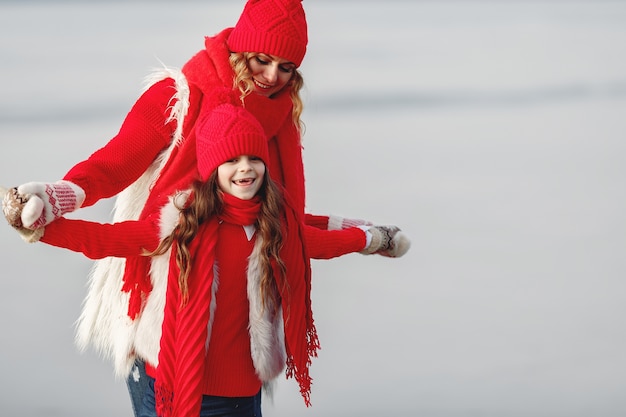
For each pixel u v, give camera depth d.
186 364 8.21
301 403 13.14
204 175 8.48
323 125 30.03
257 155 8.36
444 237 20.39
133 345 8.84
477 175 25.41
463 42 43.69
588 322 16.19
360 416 12.67
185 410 8.21
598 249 20.09
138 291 8.56
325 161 26.00
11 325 15.46
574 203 23.33
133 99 30.30
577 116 32.56
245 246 8.45
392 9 52.12
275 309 8.66
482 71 38.44
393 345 15.05
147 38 39.03
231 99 8.74
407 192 23.45
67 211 7.79
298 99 9.35
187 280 8.24
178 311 8.30
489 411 12.84
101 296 9.27
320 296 16.94
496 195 23.69
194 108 8.89
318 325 15.69
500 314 16.45
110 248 8.08
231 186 8.38
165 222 8.28
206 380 8.45
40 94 30.95
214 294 8.37
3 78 32.97
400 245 9.84
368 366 14.30
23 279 17.47
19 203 7.39
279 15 8.82
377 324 15.83
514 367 14.35
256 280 8.45
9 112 28.84
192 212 8.29
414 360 14.53
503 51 42.06
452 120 31.53
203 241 8.32
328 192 23.00
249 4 8.94
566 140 29.56
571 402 13.16
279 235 8.49
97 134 26.47
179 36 39.16
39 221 7.53
